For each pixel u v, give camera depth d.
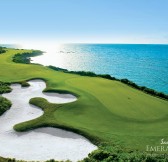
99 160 25.27
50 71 75.56
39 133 34.69
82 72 76.25
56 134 34.00
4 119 39.66
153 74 123.94
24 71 74.12
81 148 30.14
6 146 31.17
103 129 34.09
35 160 27.64
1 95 51.00
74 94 48.62
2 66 83.50
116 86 57.53
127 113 39.78
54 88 53.12
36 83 60.06
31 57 182.62
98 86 56.09
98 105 42.72
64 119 37.72
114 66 162.62
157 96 53.88
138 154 25.62
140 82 100.06
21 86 57.00
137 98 48.75
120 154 25.73
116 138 31.41
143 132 33.19
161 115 39.41
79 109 41.19
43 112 41.28
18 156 28.55
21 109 43.50
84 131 33.41
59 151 29.62
